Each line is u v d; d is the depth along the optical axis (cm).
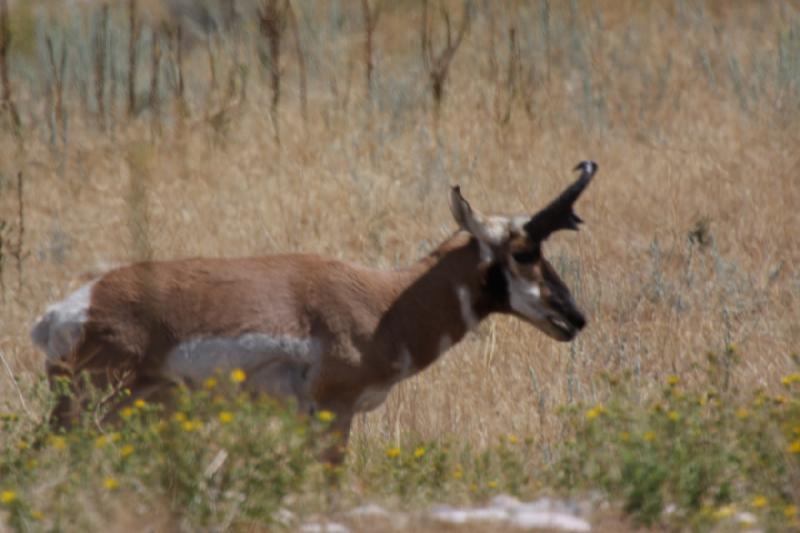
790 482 1756
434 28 4784
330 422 2045
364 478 1925
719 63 4328
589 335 2741
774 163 3553
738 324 2814
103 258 3128
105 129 3975
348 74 4362
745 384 2425
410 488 1803
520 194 3447
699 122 3884
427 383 2488
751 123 3809
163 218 3309
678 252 3184
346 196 3453
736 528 1628
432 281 2173
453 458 1964
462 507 1762
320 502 1703
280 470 1645
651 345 2717
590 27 4628
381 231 3322
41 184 3647
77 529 1564
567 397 2392
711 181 3491
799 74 4006
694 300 2955
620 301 2955
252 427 1678
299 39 4672
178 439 1641
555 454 2066
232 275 2078
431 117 3953
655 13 4731
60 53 4712
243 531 1623
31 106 4262
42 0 5316
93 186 3594
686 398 1861
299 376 2102
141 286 2041
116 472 1658
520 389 2500
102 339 2019
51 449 1767
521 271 2191
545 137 3834
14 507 1546
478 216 2180
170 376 2045
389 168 3656
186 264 2086
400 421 2361
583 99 4075
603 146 3766
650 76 4234
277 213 3394
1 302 2889
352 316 2102
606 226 3306
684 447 1741
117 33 4778
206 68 4547
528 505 1759
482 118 3941
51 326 2041
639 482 1680
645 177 3566
